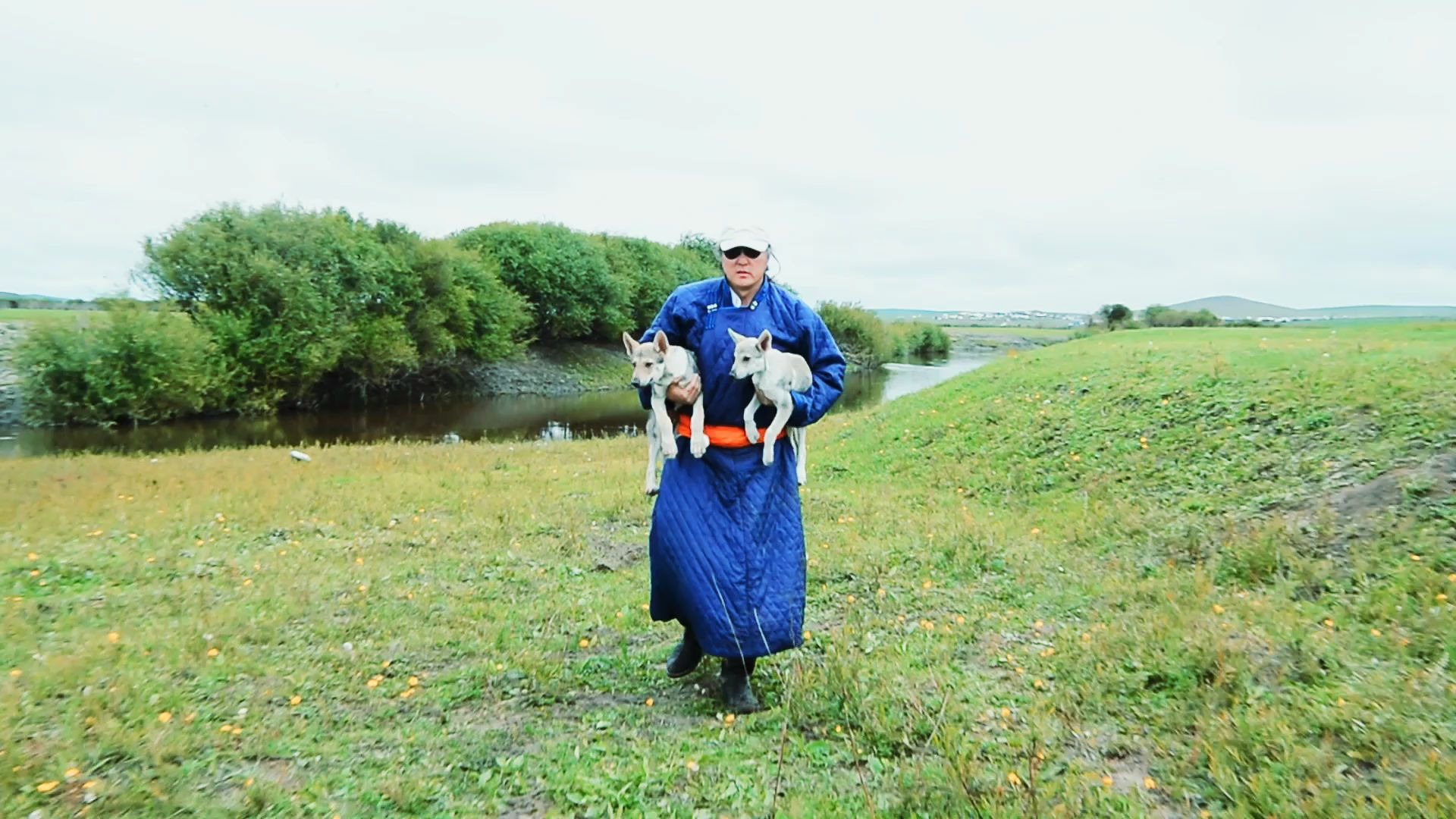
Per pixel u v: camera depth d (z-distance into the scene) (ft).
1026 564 22.67
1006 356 62.69
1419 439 23.25
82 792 11.32
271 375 111.45
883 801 10.93
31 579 21.99
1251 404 31.07
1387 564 17.52
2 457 65.21
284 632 18.39
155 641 17.33
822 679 14.74
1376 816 9.70
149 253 112.47
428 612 19.98
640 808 10.93
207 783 11.82
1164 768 11.65
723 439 14.35
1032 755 11.57
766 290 14.99
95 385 94.17
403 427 101.71
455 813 11.07
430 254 137.49
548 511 31.78
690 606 14.14
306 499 33.73
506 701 14.97
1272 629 15.24
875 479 37.45
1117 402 37.14
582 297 176.86
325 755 12.77
